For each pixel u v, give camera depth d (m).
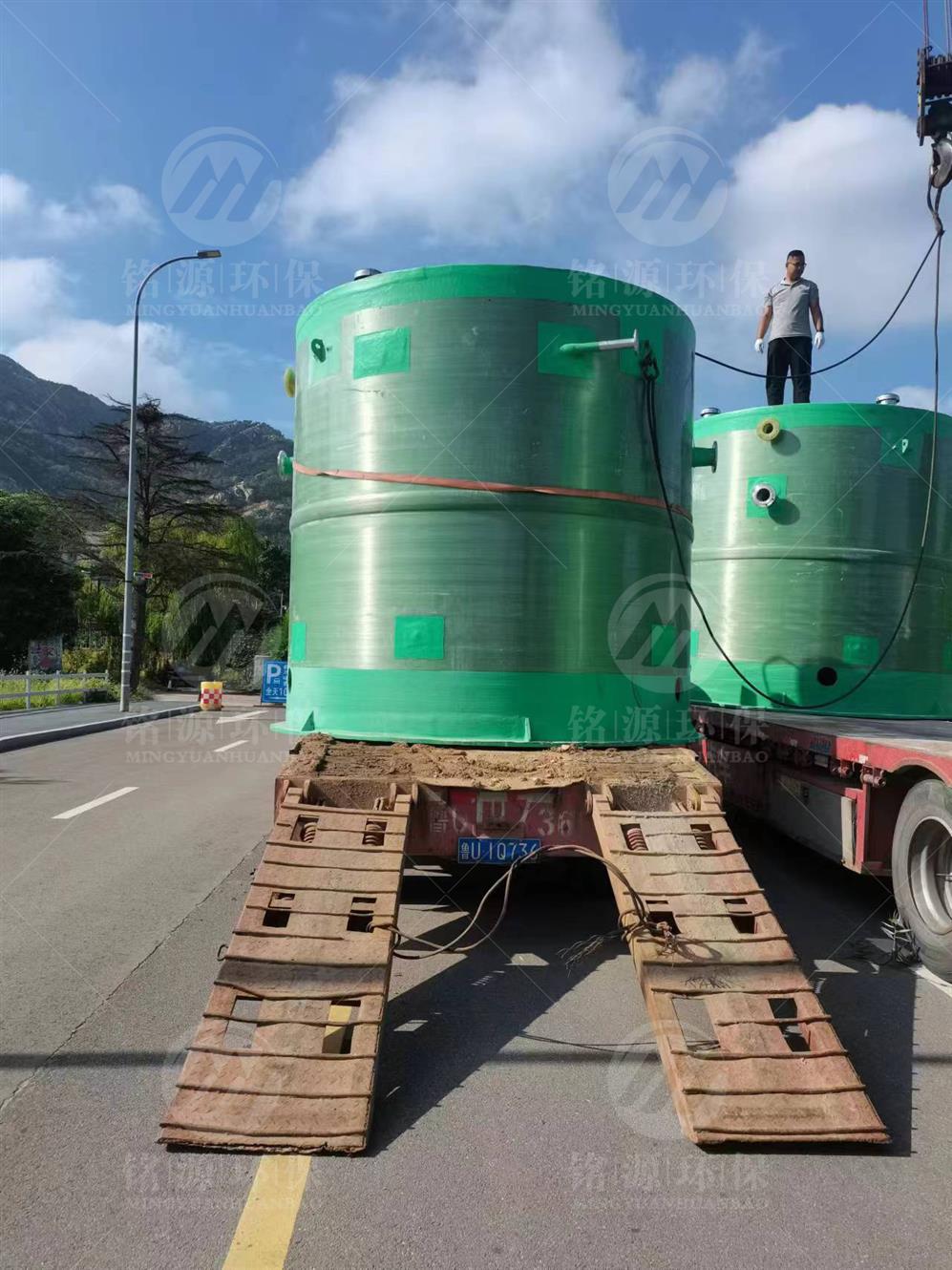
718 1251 2.70
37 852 7.80
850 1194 3.00
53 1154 3.13
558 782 5.07
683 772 5.34
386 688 5.87
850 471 8.80
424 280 5.85
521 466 5.75
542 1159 3.17
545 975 5.00
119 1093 3.56
